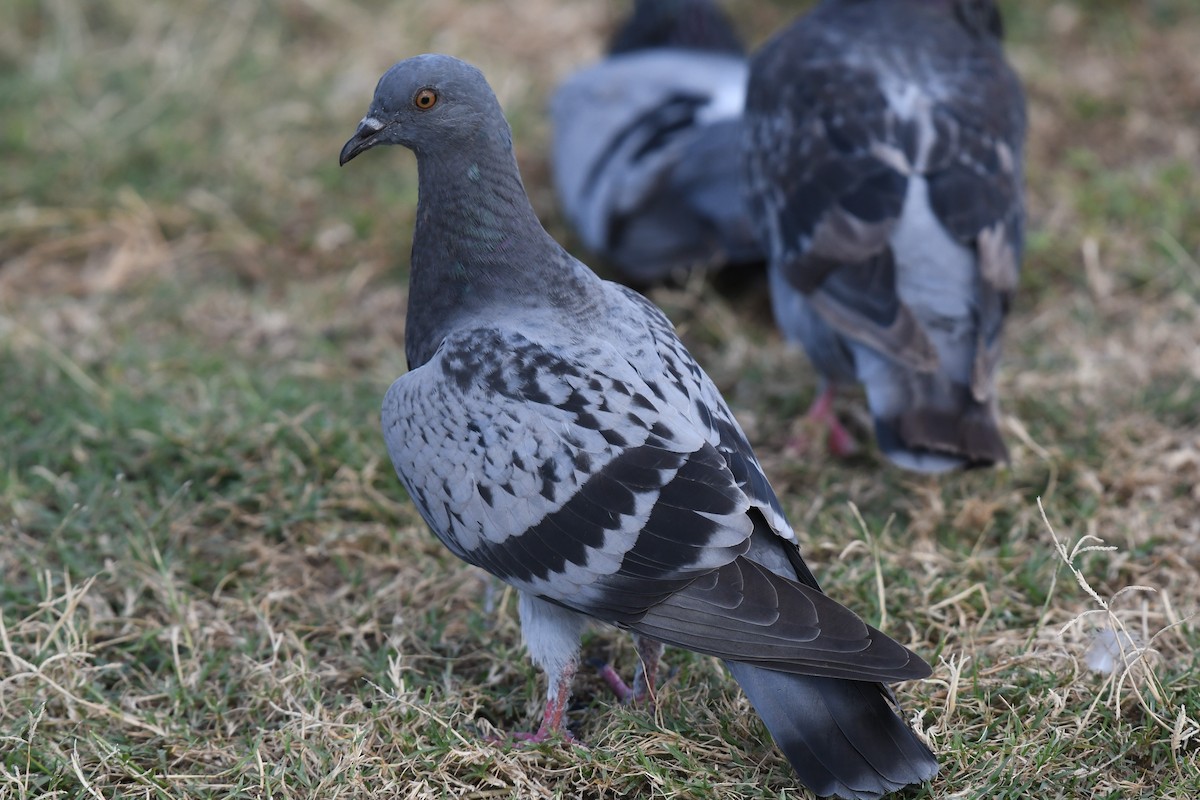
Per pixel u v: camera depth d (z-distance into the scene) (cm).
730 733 784
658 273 1350
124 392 1120
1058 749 757
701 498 714
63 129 1491
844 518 989
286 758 776
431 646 891
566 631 779
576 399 732
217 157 1465
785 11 1764
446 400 752
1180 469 1019
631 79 1369
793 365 1209
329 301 1295
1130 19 1656
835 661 672
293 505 1007
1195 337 1176
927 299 952
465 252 789
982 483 1027
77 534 972
